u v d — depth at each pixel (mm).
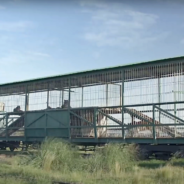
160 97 15953
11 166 13391
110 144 13945
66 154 13258
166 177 10438
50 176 11031
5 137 22406
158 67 15797
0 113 23359
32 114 20906
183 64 15125
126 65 16719
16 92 23453
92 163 12781
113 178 10828
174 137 14773
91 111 17734
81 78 18953
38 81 20938
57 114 19469
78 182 10109
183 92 15180
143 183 9812
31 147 20938
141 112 16109
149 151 16453
